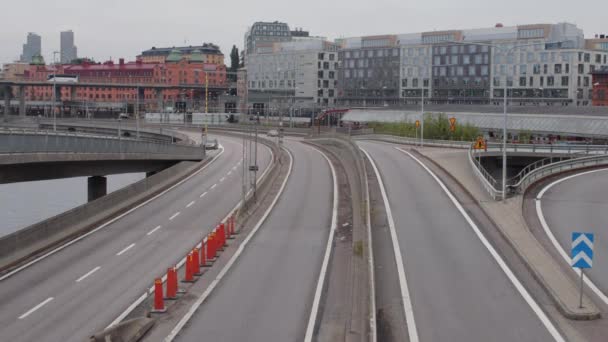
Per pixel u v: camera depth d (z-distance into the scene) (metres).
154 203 52.72
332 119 162.00
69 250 36.75
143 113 196.75
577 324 21.97
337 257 33.78
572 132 97.25
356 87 182.50
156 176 59.97
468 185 48.69
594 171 55.53
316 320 24.12
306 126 161.88
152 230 42.06
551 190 47.06
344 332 22.80
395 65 174.75
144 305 26.05
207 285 28.84
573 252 22.88
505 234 33.88
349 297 26.89
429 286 26.33
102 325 24.33
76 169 55.03
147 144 64.12
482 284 26.48
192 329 23.12
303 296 27.09
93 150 52.38
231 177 67.81
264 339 22.12
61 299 27.73
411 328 21.81
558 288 25.14
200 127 152.12
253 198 50.66
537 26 156.38
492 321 22.34
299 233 39.91
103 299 27.61
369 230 32.94
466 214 39.88
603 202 42.56
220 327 23.33
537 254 30.02
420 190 48.34
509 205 40.72
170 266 33.00
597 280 26.77
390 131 112.62
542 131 101.44
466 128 100.19
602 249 31.53
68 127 148.88
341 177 64.00
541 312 23.17
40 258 35.00
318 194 54.31
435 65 167.75
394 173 57.25
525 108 111.19
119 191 49.94
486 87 160.00
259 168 74.81
